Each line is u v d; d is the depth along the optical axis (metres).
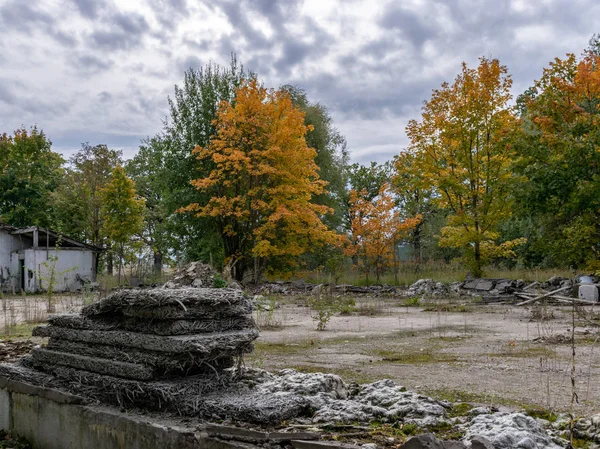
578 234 23.30
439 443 3.32
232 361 5.05
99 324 5.13
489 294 23.69
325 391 5.06
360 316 16.80
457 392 6.20
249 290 29.25
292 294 27.80
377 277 32.19
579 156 22.92
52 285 21.09
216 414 4.23
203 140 36.69
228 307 4.88
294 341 11.12
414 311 18.39
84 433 4.68
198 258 38.56
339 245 33.56
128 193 39.72
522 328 12.95
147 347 4.61
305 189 32.09
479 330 12.67
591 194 22.44
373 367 8.01
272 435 3.72
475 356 8.90
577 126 23.42
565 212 24.38
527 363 8.12
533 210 24.75
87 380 4.95
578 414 5.04
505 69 26.48
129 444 4.26
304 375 5.38
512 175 27.28
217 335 4.66
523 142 24.50
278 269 35.94
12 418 5.52
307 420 4.26
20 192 48.50
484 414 4.45
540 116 24.52
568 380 6.82
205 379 4.67
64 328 5.37
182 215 37.59
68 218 46.28
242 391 4.68
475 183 27.69
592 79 23.30
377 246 31.97
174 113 37.91
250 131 31.98
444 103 27.36
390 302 22.45
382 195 32.72
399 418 4.39
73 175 47.28
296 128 31.62
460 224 29.08
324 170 41.28
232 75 38.16
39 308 19.75
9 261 39.03
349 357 9.02
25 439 5.34
